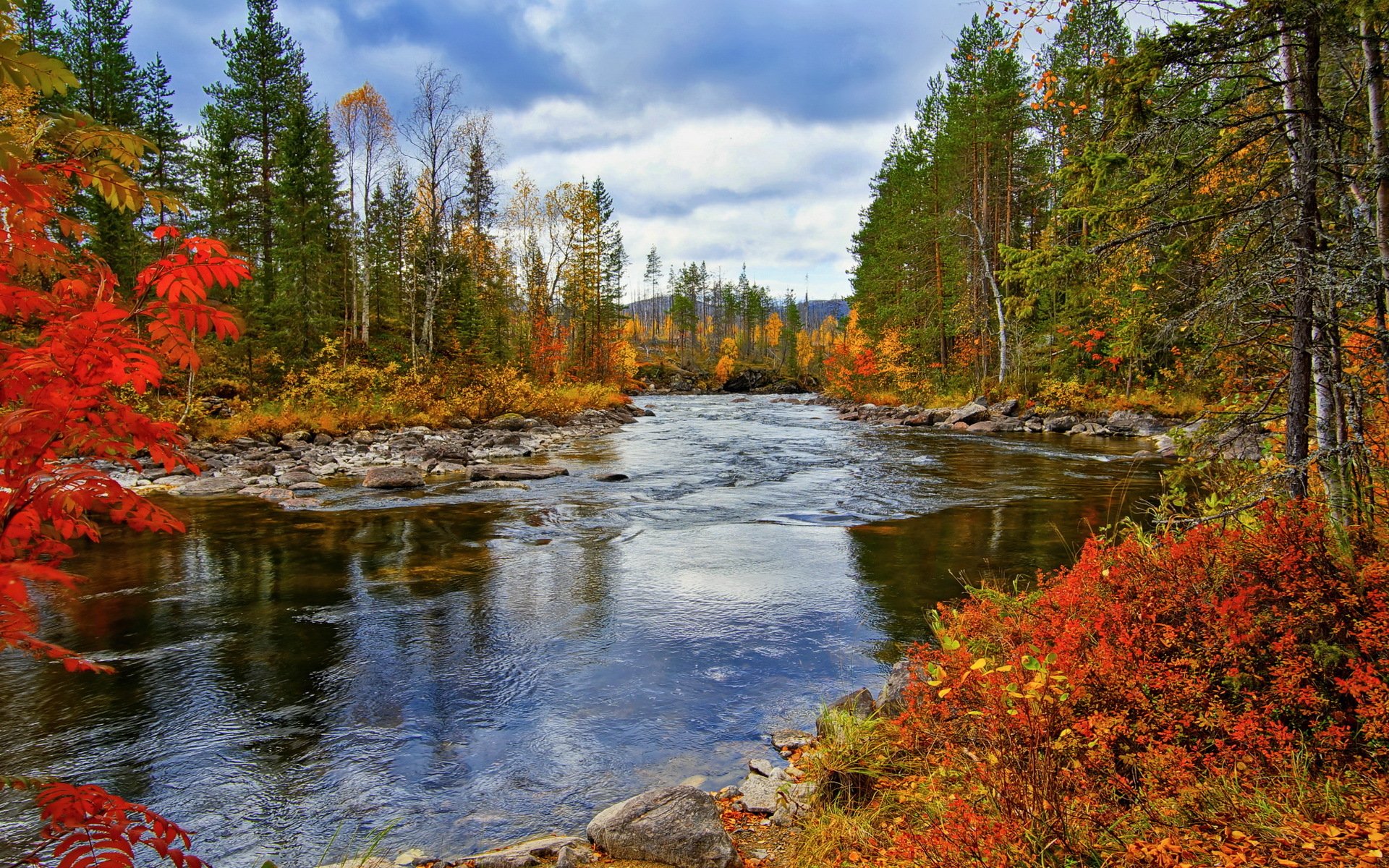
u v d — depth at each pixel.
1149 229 6.21
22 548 1.95
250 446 21.27
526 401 32.34
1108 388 30.03
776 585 9.76
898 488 16.86
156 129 34.53
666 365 95.69
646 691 6.75
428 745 5.83
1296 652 4.13
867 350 47.25
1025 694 3.70
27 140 1.96
